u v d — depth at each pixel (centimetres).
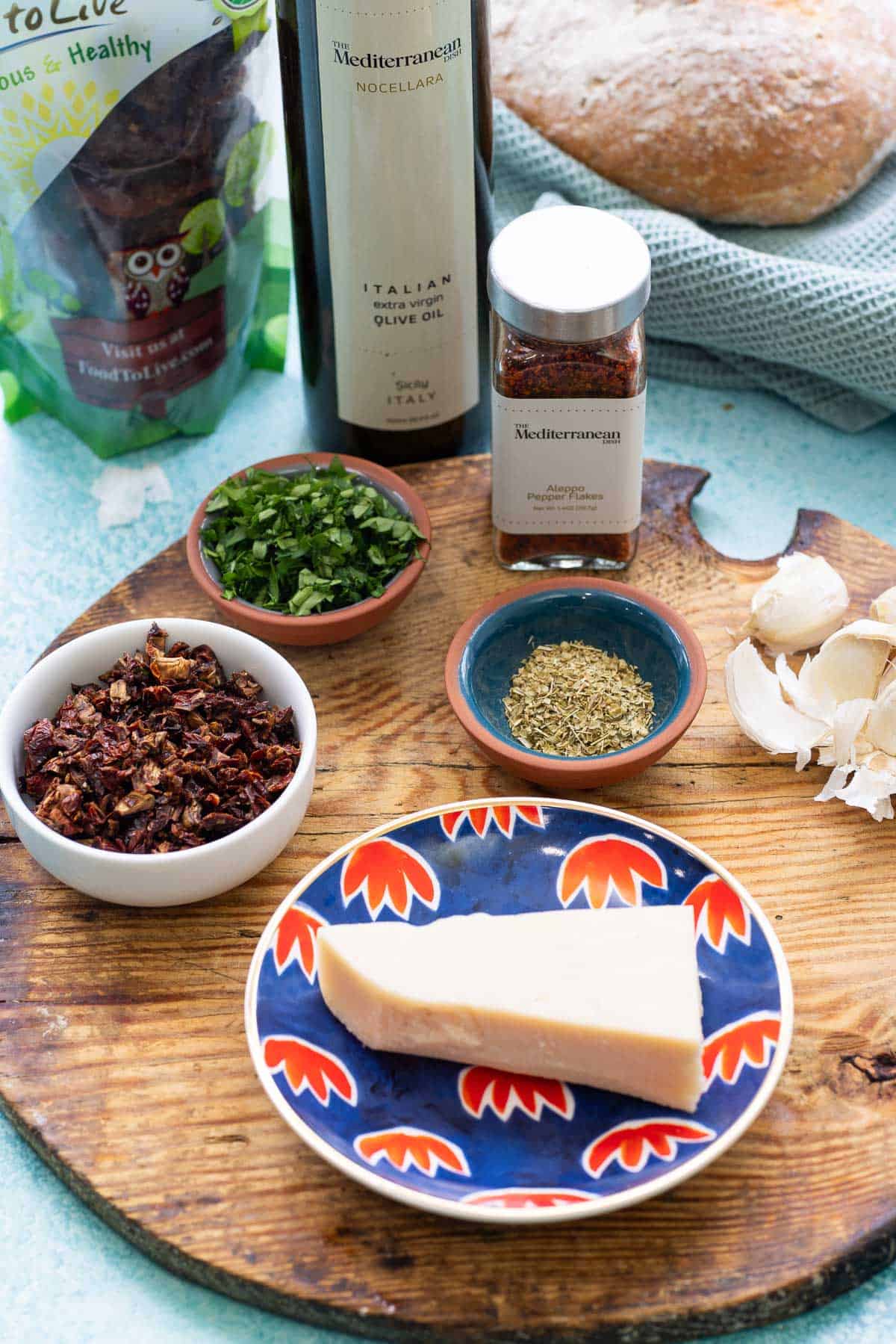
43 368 154
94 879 105
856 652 120
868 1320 94
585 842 111
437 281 137
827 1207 93
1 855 115
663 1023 93
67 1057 102
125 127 135
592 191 165
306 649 131
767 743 118
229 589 125
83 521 151
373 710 126
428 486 146
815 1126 97
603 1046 93
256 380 168
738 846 115
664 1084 94
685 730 116
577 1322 89
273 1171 96
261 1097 99
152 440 159
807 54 157
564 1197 91
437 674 129
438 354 143
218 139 142
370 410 147
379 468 134
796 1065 100
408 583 126
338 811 118
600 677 123
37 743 110
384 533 128
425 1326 89
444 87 126
